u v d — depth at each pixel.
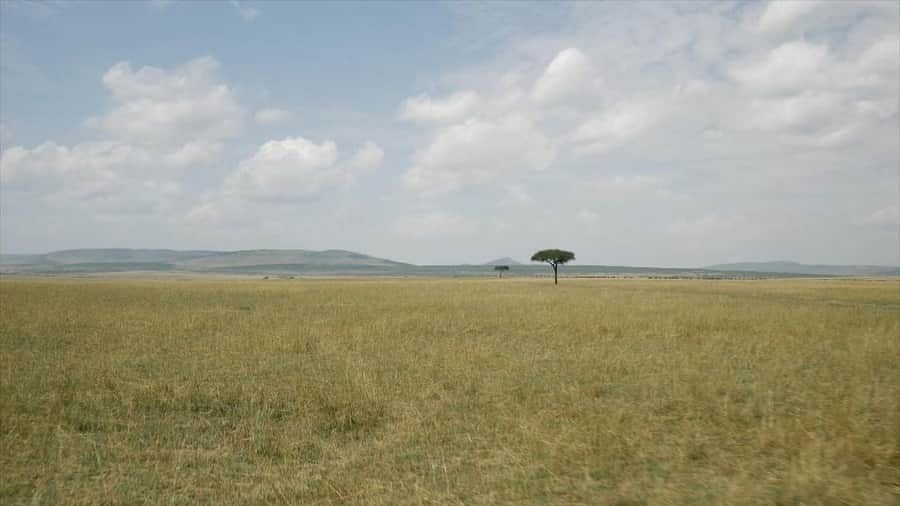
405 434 8.45
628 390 10.96
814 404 9.34
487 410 9.62
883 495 5.81
